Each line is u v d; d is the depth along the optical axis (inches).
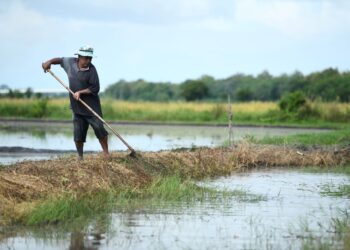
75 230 633.6
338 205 773.9
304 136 1579.7
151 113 2829.7
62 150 1327.5
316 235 624.4
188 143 1627.7
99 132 851.4
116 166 844.0
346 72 4702.3
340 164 1180.5
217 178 987.9
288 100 2684.5
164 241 600.4
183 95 5201.8
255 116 2723.9
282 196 829.8
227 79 5999.0
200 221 679.7
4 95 3671.3
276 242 599.8
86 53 828.6
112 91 6122.1
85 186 770.8
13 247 576.4
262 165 1159.0
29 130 2082.9
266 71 6008.9
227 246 586.2
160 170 925.8
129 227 649.6
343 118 2620.6
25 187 716.7
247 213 721.0
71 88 840.3
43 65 837.2
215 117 2780.5
